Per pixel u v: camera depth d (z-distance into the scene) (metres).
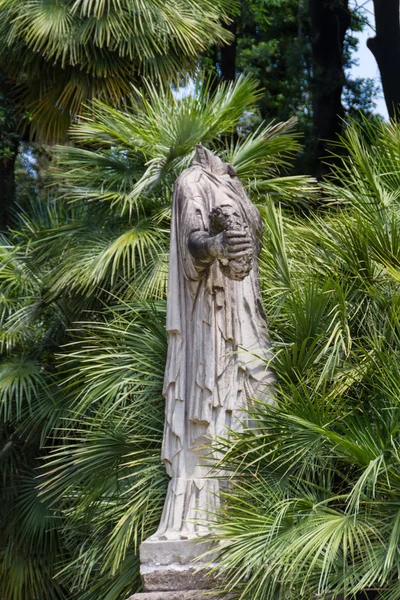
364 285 6.48
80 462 6.55
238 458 5.23
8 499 8.96
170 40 10.78
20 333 9.24
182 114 8.47
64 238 8.74
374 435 5.30
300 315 6.04
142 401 6.38
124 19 10.45
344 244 6.58
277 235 6.37
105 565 6.07
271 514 4.94
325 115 14.34
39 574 8.77
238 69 16.69
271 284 6.50
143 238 8.01
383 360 5.56
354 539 5.00
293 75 15.21
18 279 9.41
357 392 6.02
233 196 5.45
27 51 10.93
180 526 5.00
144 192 8.59
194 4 11.09
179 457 5.14
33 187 15.41
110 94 10.82
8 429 9.37
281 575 4.88
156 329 6.67
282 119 15.03
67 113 11.30
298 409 5.21
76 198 8.68
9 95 13.60
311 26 15.40
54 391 8.69
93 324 8.54
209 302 5.21
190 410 5.16
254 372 5.28
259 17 15.75
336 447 5.20
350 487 5.59
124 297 8.33
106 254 7.86
